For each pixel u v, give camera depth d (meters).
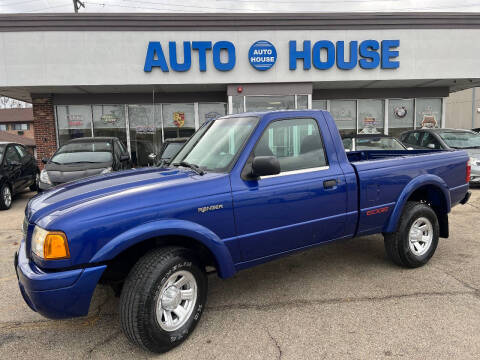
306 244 3.43
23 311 3.43
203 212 2.78
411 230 4.04
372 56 12.12
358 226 3.69
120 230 2.49
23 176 9.62
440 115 14.65
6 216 7.72
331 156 3.52
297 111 3.42
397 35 12.19
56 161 8.30
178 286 2.76
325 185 3.38
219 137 3.44
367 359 2.54
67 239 2.36
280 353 2.64
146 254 2.69
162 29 11.52
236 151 3.10
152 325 2.54
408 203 4.13
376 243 5.15
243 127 3.28
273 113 3.29
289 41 11.91
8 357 2.71
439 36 12.30
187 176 2.98
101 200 2.55
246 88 12.17
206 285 2.99
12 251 5.23
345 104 14.48
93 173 7.64
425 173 4.10
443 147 9.42
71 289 2.38
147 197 2.63
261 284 3.88
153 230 2.56
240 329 2.98
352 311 3.21
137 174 3.26
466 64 12.48
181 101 13.66
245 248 3.05
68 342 2.89
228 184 2.93
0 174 8.30
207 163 3.25
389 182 3.81
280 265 4.41
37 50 11.26
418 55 12.34
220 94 13.70
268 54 11.90
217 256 2.87
